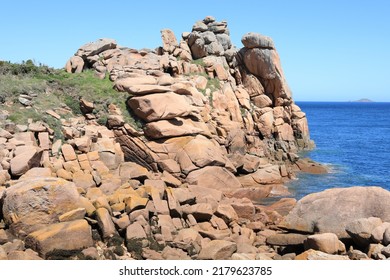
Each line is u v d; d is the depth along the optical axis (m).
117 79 29.94
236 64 39.25
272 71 37.28
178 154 23.94
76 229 13.69
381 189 14.78
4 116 22.55
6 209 14.59
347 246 14.06
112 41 35.59
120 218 15.36
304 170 31.89
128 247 14.44
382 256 11.99
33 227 14.17
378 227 12.92
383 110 193.12
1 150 19.11
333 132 67.06
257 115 36.88
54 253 13.10
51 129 22.88
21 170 18.02
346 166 34.16
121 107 26.55
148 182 19.44
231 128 31.72
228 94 36.09
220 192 21.14
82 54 34.16
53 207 14.52
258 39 37.25
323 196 15.33
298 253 14.91
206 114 31.19
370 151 42.97
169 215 17.30
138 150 24.33
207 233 16.08
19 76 29.64
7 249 13.02
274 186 25.98
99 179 19.34
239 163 27.22
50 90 28.08
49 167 19.53
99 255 13.89
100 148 22.70
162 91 26.06
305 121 40.41
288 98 38.31
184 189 19.14
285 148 35.84
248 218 19.11
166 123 24.88
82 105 26.91
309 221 14.97
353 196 14.84
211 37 39.19
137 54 36.69
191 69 36.84
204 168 23.31
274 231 17.05
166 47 38.78
